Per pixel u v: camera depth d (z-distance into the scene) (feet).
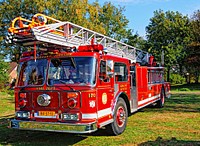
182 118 28.66
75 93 17.57
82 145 18.92
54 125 17.60
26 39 17.89
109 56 20.67
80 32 23.50
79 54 18.79
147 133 21.77
